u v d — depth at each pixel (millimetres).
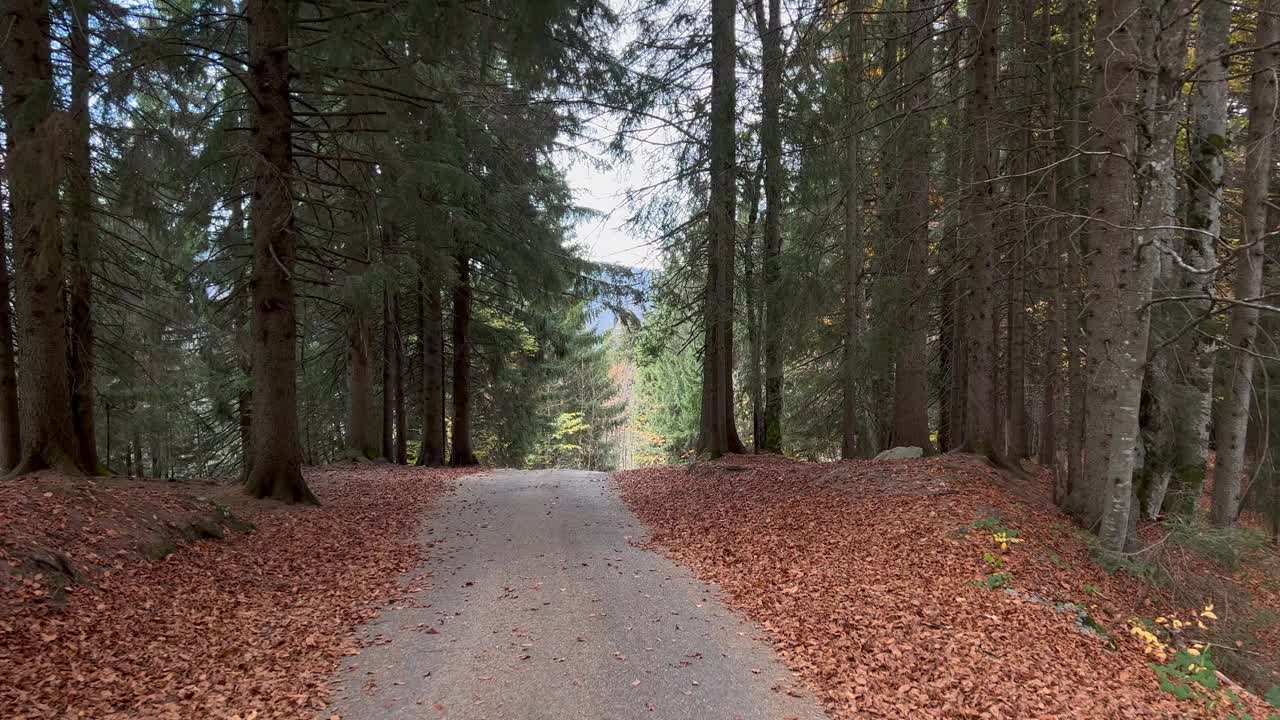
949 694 4848
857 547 8328
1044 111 10680
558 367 31531
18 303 9852
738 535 9695
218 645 5629
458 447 20719
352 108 10078
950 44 11719
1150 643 6059
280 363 10859
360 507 11711
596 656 5652
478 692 5012
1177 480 10664
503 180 17594
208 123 11203
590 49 11484
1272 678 6270
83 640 5273
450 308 21406
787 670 5348
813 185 13227
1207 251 10016
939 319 14930
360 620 6516
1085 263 9031
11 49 9125
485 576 8062
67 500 7414
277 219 10500
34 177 8125
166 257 13805
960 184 11195
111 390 16641
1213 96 9945
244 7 10555
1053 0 12156
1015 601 6535
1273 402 11281
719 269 15359
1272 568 8266
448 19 8656
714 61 13930
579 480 16641
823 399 18641
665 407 37656
